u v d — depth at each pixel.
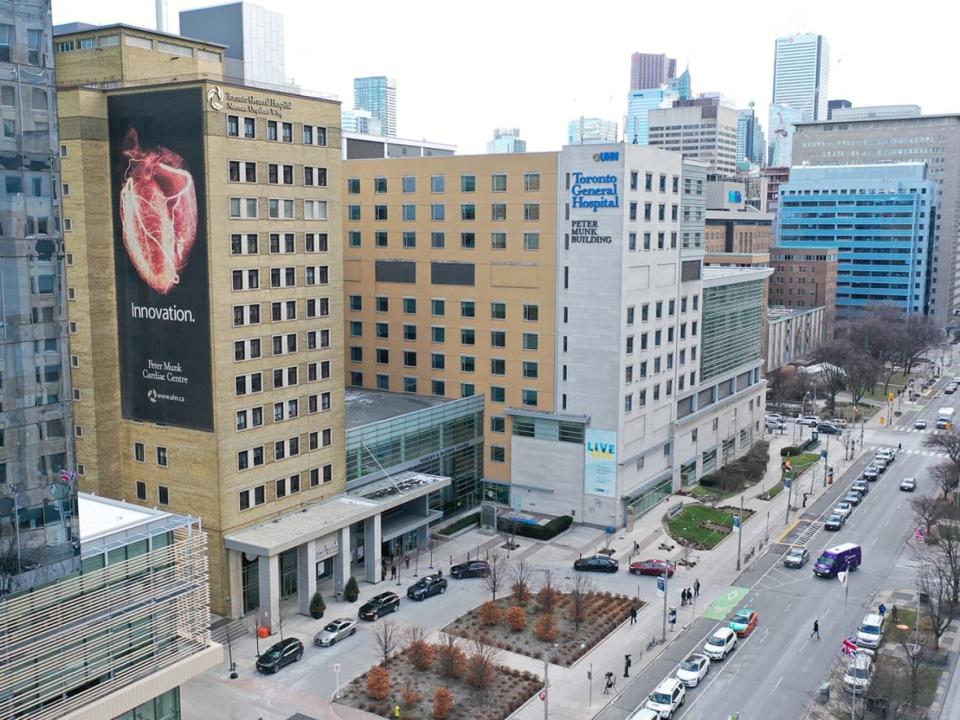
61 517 48.31
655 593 80.50
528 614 75.19
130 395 76.94
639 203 96.19
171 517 55.75
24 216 45.84
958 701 61.19
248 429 74.50
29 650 46.09
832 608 77.31
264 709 59.88
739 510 105.44
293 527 75.00
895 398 183.62
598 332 95.81
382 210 107.44
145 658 52.94
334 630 69.88
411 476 92.00
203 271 70.88
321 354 81.19
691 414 114.88
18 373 46.06
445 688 60.03
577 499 99.19
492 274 101.25
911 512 105.81
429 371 107.06
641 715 57.22
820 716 59.34
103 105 74.12
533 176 97.44
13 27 44.66
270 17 100.38
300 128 77.31
